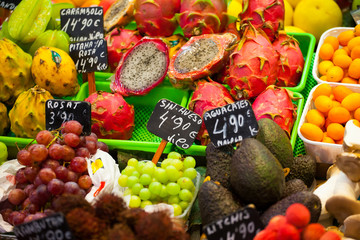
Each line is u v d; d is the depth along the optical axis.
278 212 1.33
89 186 1.64
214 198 1.39
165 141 1.81
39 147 1.56
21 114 2.00
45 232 1.23
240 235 1.25
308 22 2.64
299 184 1.47
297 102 2.06
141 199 1.60
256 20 2.09
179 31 2.58
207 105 1.96
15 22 2.35
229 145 1.60
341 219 1.47
